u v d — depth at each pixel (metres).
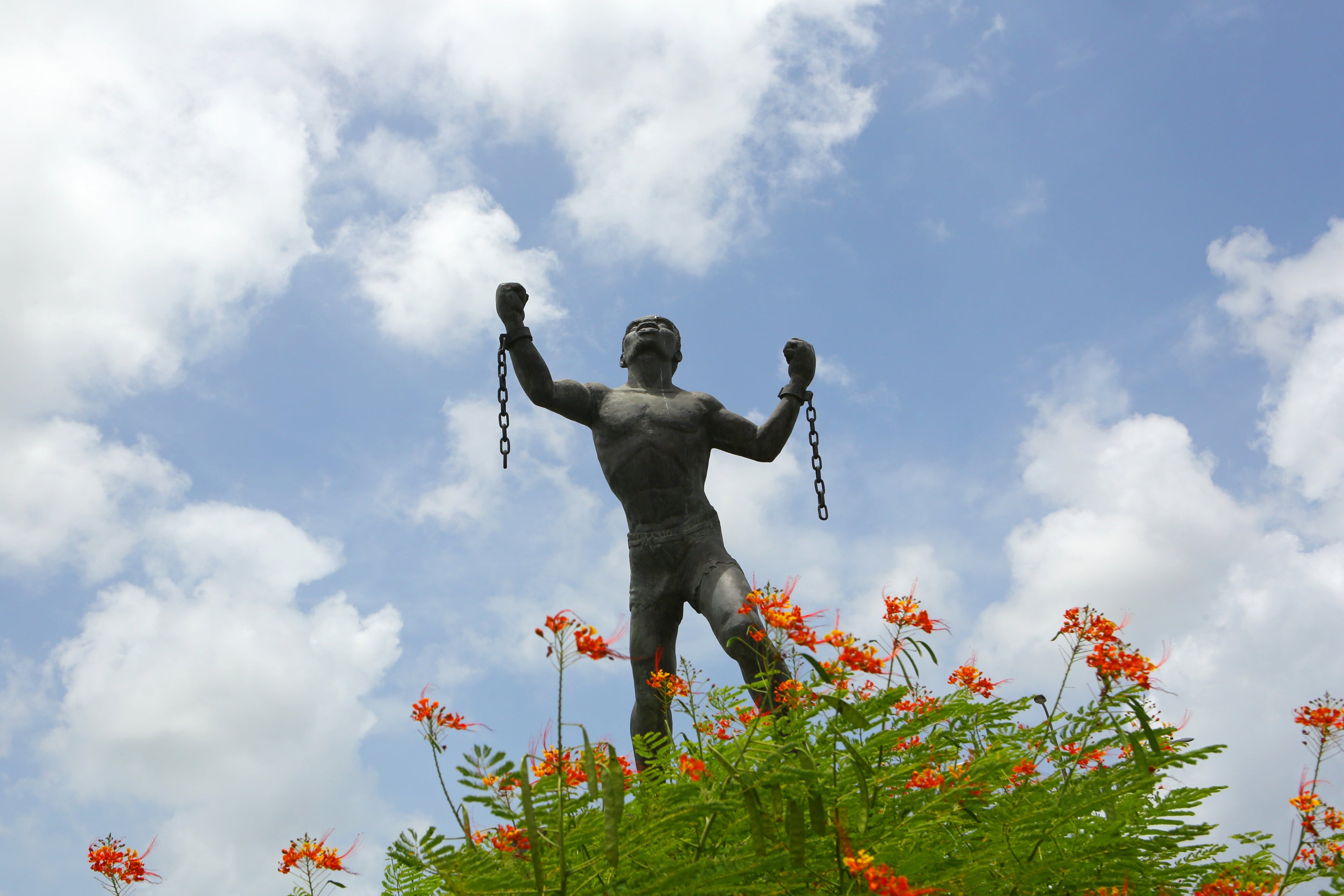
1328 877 6.02
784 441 10.43
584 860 5.01
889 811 5.53
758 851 4.60
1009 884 5.58
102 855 6.32
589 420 10.62
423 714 4.92
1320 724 6.06
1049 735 6.00
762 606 5.12
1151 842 5.97
